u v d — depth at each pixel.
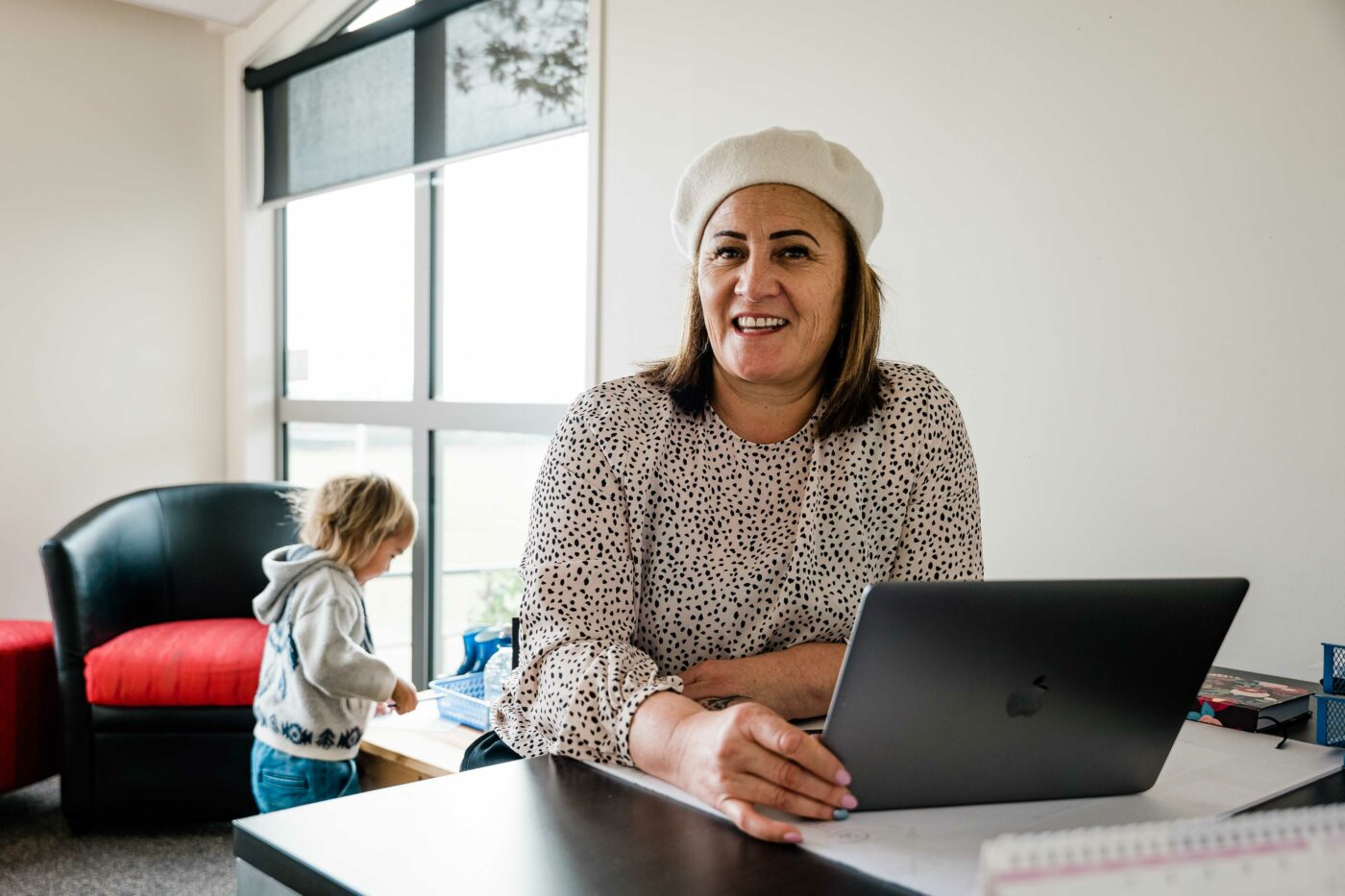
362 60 3.31
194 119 3.84
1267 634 1.54
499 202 2.96
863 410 1.14
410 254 3.25
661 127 2.38
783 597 1.12
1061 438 1.76
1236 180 1.55
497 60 2.86
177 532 3.09
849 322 1.16
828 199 1.11
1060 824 0.78
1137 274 1.66
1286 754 1.00
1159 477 1.64
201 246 3.87
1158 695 0.82
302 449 3.82
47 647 2.80
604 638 1.02
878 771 0.77
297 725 2.12
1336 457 1.47
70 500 3.62
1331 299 1.47
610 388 1.14
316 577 2.18
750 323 1.10
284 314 3.88
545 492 1.10
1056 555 1.77
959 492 1.20
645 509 1.10
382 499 2.26
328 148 3.47
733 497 1.13
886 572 1.20
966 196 1.87
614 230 2.49
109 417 3.69
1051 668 0.77
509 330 2.94
